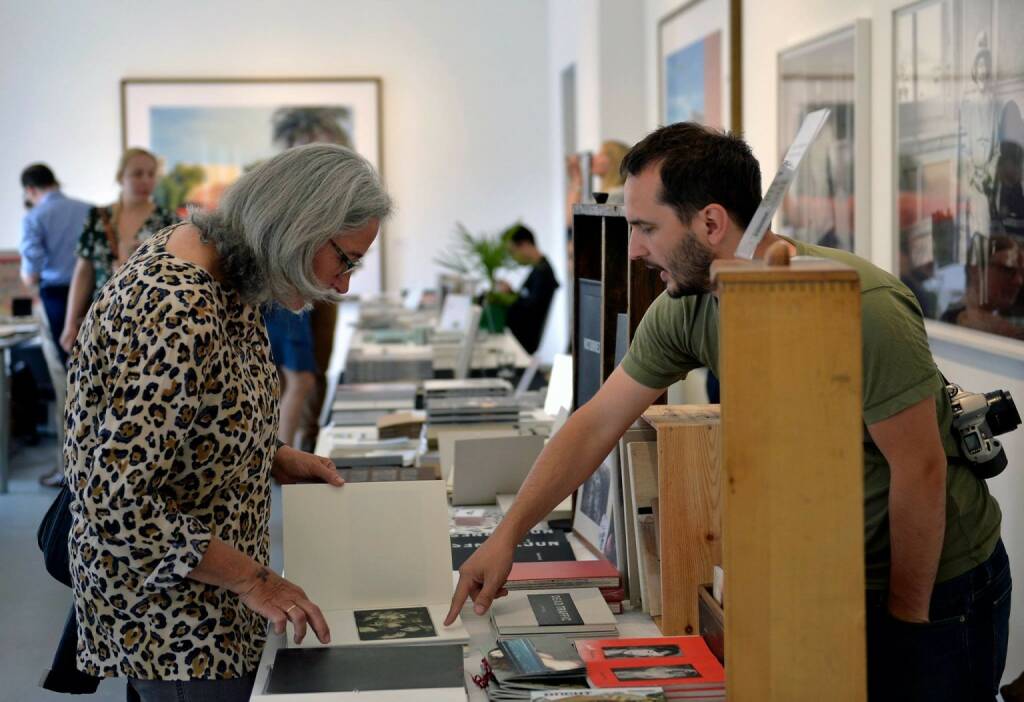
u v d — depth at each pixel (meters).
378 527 2.02
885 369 1.60
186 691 1.69
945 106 3.15
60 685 1.86
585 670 1.66
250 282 1.70
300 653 1.77
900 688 1.77
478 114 10.28
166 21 9.95
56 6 9.84
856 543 1.31
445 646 1.80
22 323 7.58
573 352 2.74
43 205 6.75
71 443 1.65
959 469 1.84
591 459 1.96
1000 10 2.80
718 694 1.60
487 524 2.64
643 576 2.01
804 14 4.30
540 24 10.23
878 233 3.68
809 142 1.40
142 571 1.58
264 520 1.82
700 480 1.95
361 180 1.70
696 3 5.85
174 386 1.55
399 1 10.12
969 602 1.81
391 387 4.29
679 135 1.65
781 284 1.28
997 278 2.86
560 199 9.70
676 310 1.86
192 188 10.04
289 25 10.06
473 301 6.98
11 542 5.38
